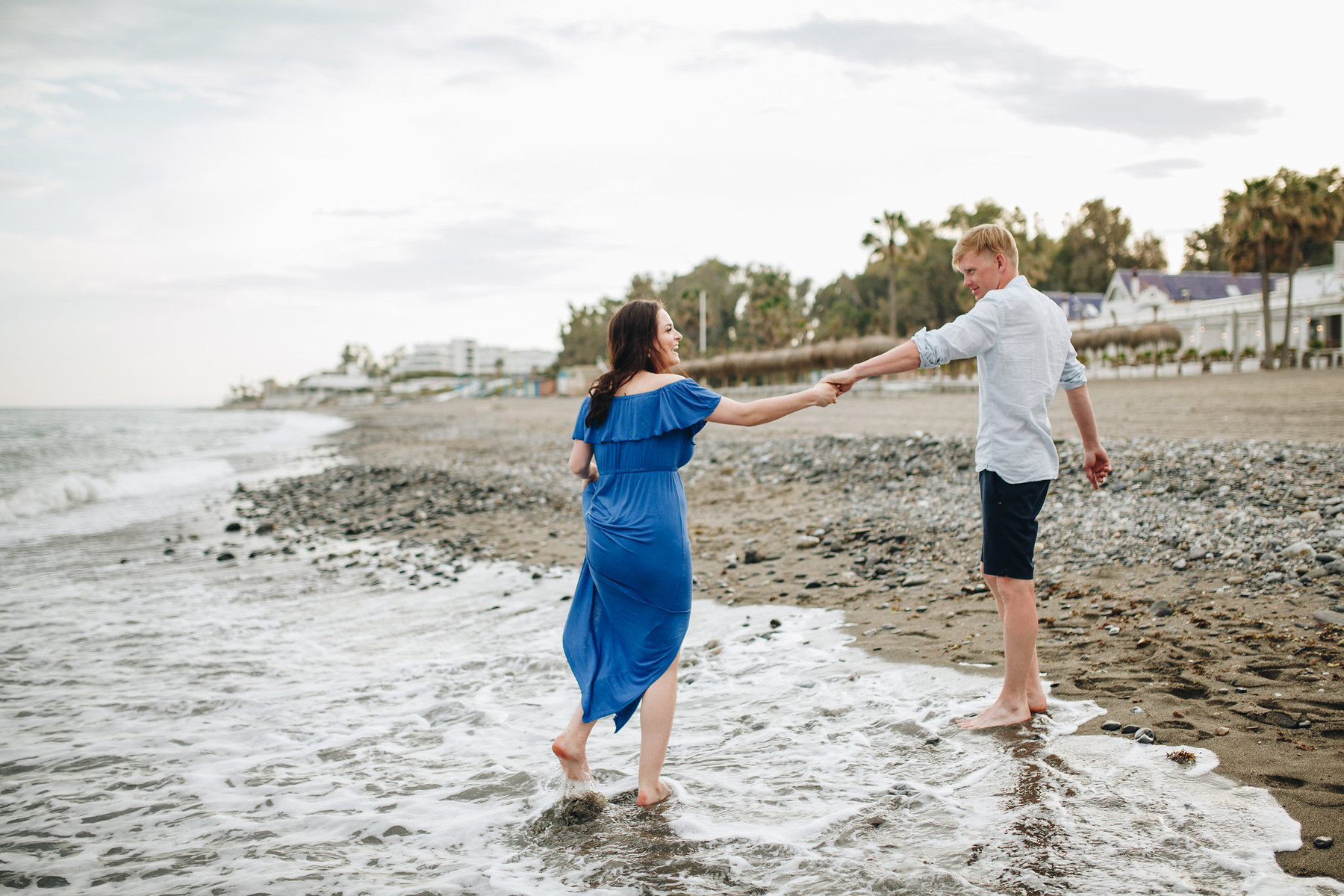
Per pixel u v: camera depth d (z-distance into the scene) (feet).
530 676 14.80
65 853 8.55
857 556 22.07
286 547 32.48
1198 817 7.69
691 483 40.93
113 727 12.84
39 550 32.81
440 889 7.45
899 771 9.46
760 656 14.79
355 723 12.78
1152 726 9.89
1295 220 110.32
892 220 178.29
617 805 9.18
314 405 493.36
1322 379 78.28
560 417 152.35
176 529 38.29
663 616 9.34
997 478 10.41
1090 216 271.69
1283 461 26.55
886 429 59.06
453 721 12.71
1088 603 15.49
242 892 7.54
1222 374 110.52
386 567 27.25
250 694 14.34
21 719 13.25
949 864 7.25
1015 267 10.75
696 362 178.40
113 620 20.57
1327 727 9.36
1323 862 6.73
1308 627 12.73
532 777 10.23
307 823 9.18
